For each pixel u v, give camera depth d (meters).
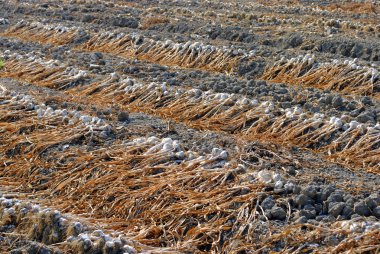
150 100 8.87
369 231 5.05
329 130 7.51
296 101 8.66
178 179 6.23
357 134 7.39
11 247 5.30
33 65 10.49
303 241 5.10
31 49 11.91
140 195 6.10
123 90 9.20
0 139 7.57
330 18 15.02
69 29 13.16
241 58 10.74
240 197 5.79
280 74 10.22
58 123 7.84
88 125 7.59
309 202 5.66
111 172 6.58
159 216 5.78
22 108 8.32
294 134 7.57
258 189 5.91
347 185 6.10
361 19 15.08
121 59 11.23
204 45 11.40
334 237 5.09
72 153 7.04
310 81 9.90
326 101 8.64
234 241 5.28
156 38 12.23
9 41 12.41
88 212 6.07
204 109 8.38
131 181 6.35
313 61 10.27
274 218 5.51
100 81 9.59
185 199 5.96
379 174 6.64
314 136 7.50
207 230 5.47
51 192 6.53
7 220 5.68
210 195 5.96
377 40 11.82
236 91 9.20
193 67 10.97
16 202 5.94
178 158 6.71
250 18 14.44
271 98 8.80
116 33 12.72
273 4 18.23
